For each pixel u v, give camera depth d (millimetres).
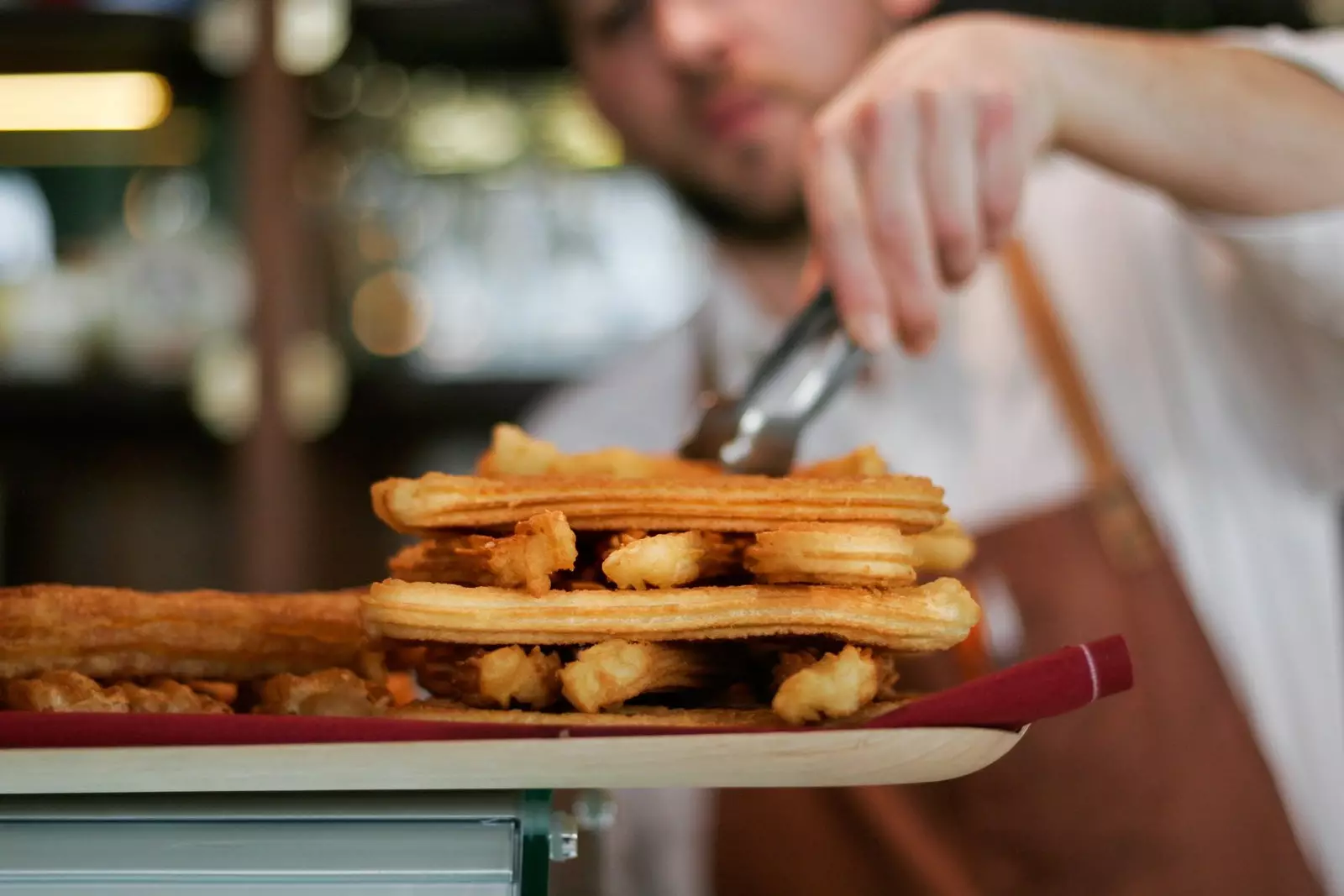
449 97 1610
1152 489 1057
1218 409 1056
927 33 766
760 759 491
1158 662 953
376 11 1465
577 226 1625
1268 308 992
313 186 1608
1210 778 931
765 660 546
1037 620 979
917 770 497
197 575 1687
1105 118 781
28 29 1475
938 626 517
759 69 1153
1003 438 1062
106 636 540
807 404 635
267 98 1486
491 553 525
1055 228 1134
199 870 459
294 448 1521
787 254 1280
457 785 489
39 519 1682
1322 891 911
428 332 1615
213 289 1601
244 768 485
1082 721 939
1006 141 717
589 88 1266
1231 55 824
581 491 536
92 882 457
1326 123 800
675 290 1617
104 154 1656
